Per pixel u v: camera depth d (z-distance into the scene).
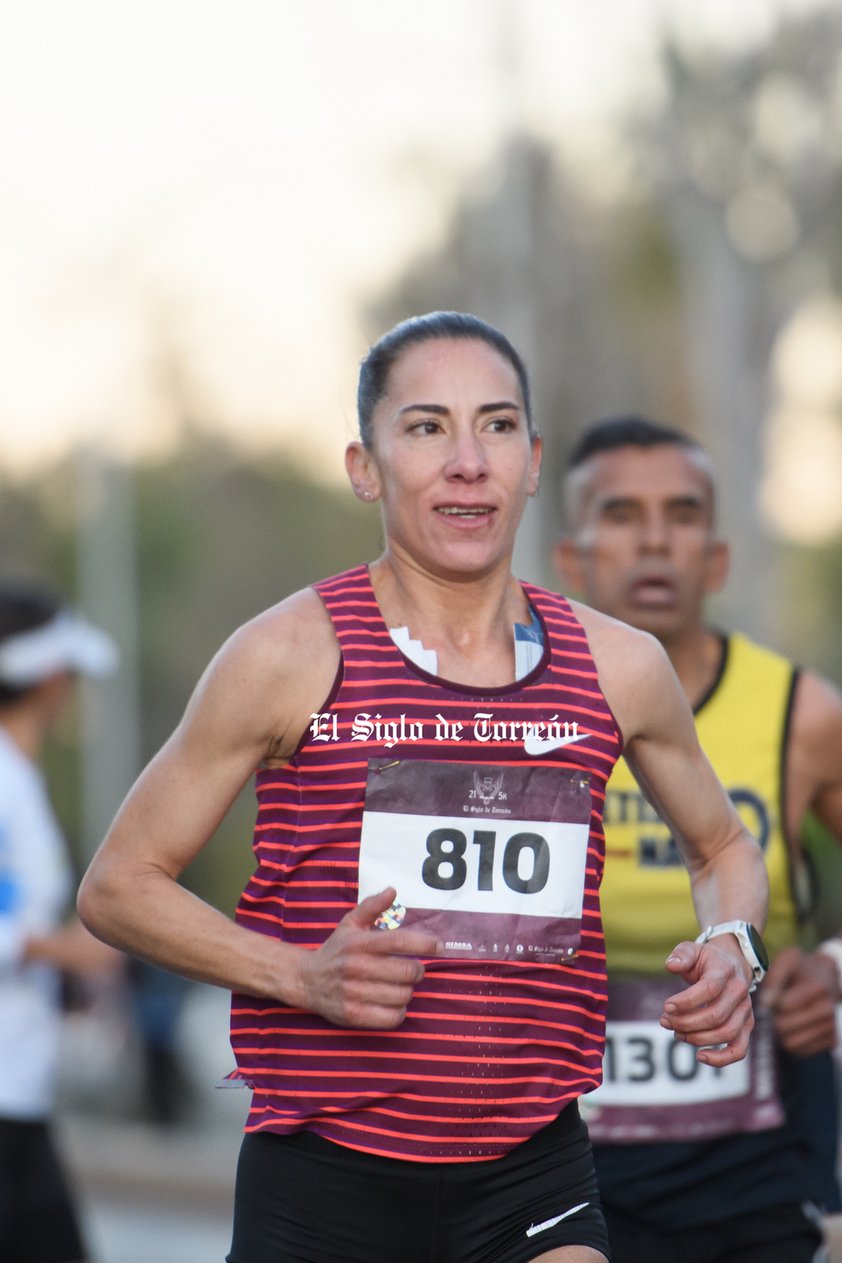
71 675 16.03
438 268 66.50
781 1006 10.22
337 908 7.47
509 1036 7.48
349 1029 7.44
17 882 14.55
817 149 64.12
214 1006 49.78
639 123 64.50
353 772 7.47
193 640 112.12
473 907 7.48
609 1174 10.07
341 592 7.81
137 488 111.75
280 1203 7.59
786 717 10.74
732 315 66.88
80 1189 27.89
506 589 8.03
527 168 65.12
